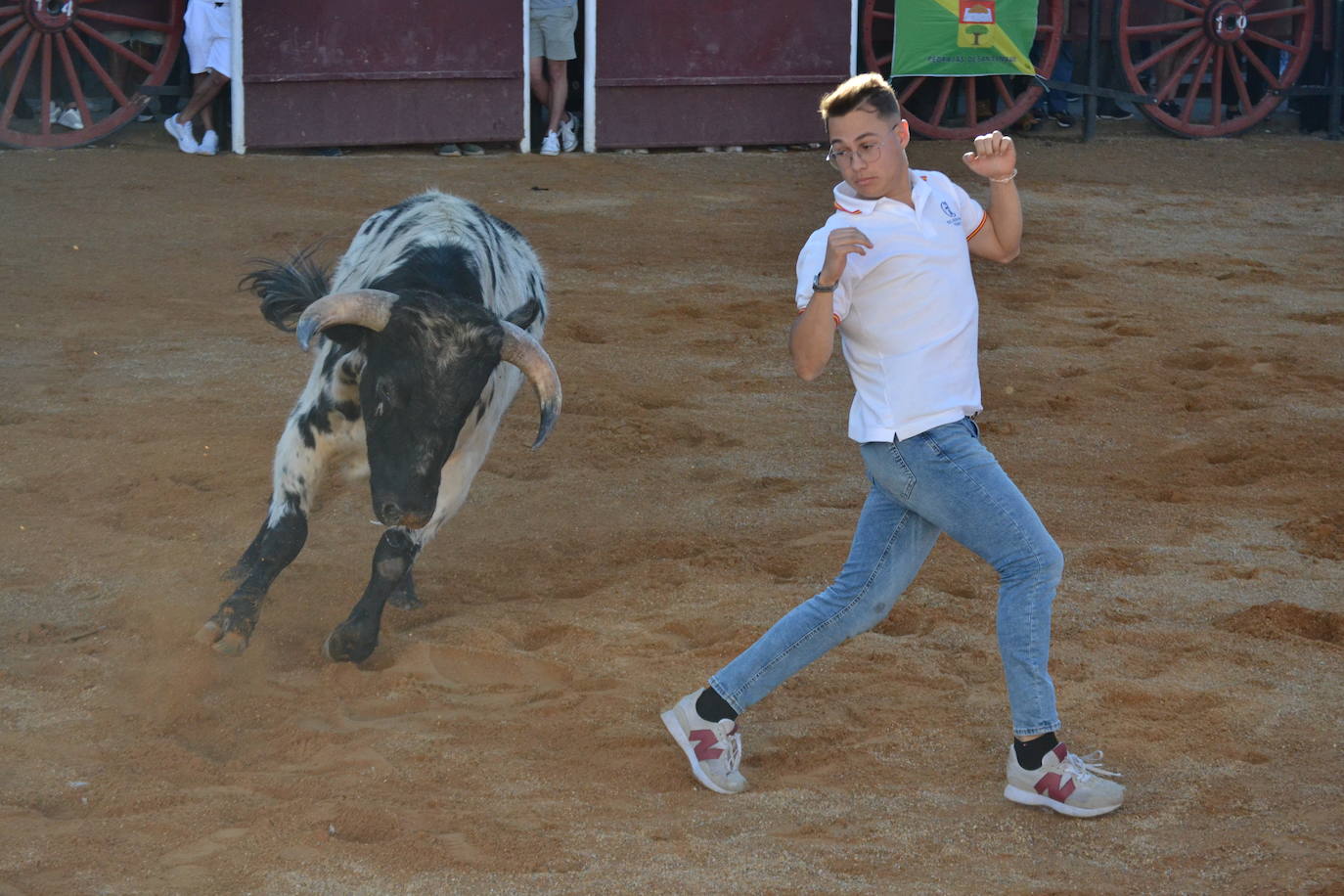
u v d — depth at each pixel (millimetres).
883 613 5918
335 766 6152
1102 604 8195
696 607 8047
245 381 12273
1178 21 29500
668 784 6098
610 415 11891
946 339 5566
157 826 5520
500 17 25344
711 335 14633
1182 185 25031
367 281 7715
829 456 10992
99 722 6438
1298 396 12789
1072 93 29953
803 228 20484
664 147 26828
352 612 7137
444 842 5488
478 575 8547
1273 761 6348
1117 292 16938
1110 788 5840
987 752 6445
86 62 25344
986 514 5586
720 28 26609
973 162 5855
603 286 16578
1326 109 30984
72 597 7926
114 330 13766
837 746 6496
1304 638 7684
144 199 20219
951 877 5332
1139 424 11969
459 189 22109
